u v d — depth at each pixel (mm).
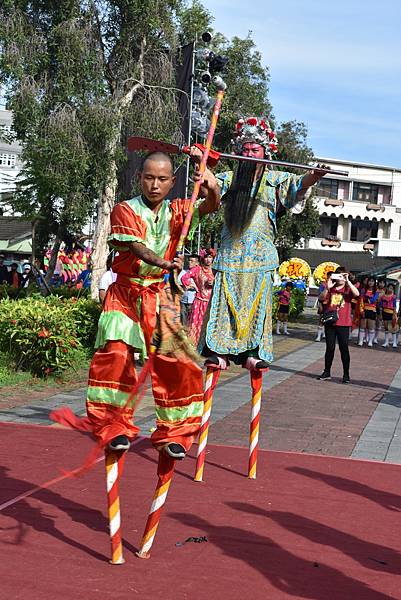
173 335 4141
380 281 21531
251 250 6059
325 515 5113
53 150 15047
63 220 18172
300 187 5914
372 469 6453
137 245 4066
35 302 11273
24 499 5102
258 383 6023
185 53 16062
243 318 5984
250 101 23250
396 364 15398
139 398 4145
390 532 4820
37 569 3936
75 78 15406
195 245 20250
